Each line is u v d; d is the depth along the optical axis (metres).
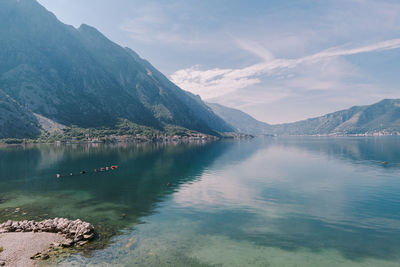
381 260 28.20
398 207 47.75
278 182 73.19
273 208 47.38
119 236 34.06
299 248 31.02
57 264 26.39
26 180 77.25
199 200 53.41
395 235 34.72
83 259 27.45
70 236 33.34
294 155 159.12
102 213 44.72
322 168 101.62
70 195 58.47
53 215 43.81
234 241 32.91
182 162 122.12
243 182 73.19
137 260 27.36
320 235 34.84
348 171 92.75
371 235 34.81
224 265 26.83
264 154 166.75
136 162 121.19
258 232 35.91
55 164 112.94
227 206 48.84
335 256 29.08
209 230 36.50
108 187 67.12
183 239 33.28
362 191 61.25
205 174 87.88
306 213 44.44
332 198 54.78
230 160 131.50
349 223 39.41
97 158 136.88
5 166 106.38
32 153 162.75
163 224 38.94
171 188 65.56
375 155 149.88
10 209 47.34
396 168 97.94
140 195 58.19
